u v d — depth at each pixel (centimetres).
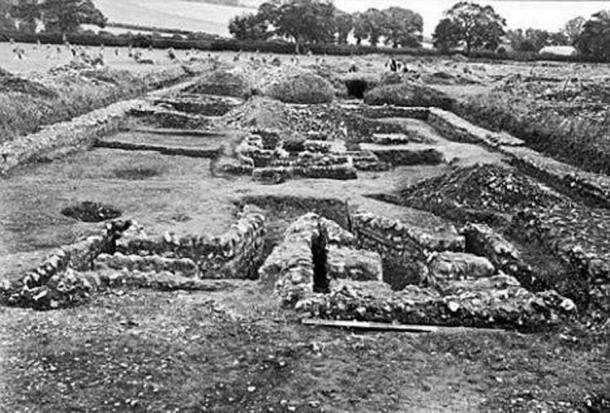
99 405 707
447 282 1107
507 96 2994
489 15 7400
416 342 884
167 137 2392
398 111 3250
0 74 2402
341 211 1645
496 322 949
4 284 993
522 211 1444
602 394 766
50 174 1795
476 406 729
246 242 1317
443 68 5169
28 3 6806
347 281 1095
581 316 1031
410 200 1672
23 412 688
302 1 7269
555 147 2202
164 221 1380
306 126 2834
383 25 8106
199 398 728
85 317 931
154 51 6178
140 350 833
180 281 1082
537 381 790
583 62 6544
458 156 2209
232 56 6019
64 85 2733
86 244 1202
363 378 780
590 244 1212
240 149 2156
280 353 837
